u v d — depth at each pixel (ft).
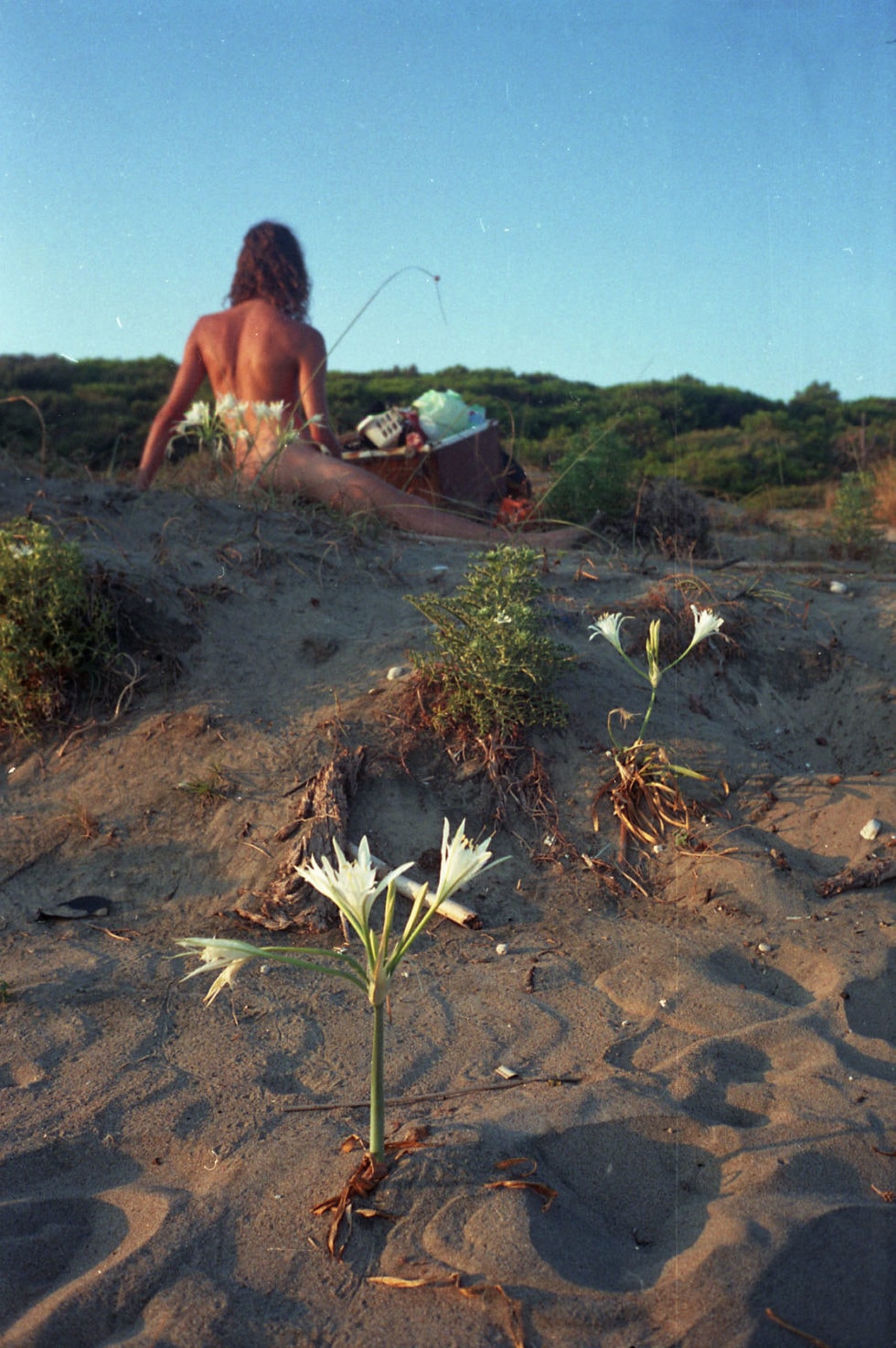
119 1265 6.23
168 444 20.74
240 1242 6.42
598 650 14.83
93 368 64.03
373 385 63.52
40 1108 7.97
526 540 19.42
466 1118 7.52
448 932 10.82
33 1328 5.82
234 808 12.26
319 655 14.61
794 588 17.54
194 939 5.83
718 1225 6.31
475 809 12.42
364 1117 7.70
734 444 61.77
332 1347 5.65
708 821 12.37
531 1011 9.20
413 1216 6.48
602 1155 7.13
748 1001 9.26
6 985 9.82
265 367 20.24
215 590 15.39
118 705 13.78
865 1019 9.08
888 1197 6.58
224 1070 8.40
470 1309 5.82
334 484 19.26
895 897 11.09
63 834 12.31
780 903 10.96
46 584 13.91
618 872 11.76
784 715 14.89
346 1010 9.32
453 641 13.32
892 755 13.87
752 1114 7.65
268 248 20.27
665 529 21.40
